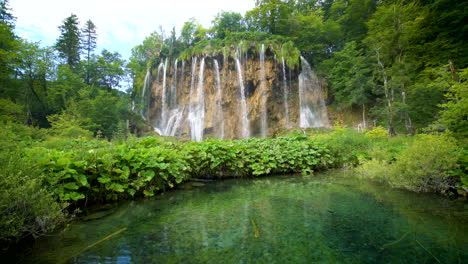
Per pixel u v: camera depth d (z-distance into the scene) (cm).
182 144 798
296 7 3494
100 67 2953
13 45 1850
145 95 3294
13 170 272
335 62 2595
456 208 377
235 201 448
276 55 2509
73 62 3588
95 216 365
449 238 264
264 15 3133
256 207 403
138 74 3366
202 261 220
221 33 3350
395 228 297
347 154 886
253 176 751
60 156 429
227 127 2616
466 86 646
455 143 570
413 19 1659
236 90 2597
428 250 236
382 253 232
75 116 1981
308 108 2586
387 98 1678
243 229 302
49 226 301
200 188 582
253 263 215
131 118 2662
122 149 541
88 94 2383
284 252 237
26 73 2280
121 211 392
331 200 439
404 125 1633
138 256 232
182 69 2861
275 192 519
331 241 262
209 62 2684
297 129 1850
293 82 2581
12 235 248
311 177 709
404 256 225
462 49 1387
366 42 1970
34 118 2431
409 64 1527
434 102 1324
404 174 521
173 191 550
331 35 2942
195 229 305
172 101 2964
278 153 798
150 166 521
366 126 2236
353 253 233
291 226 309
